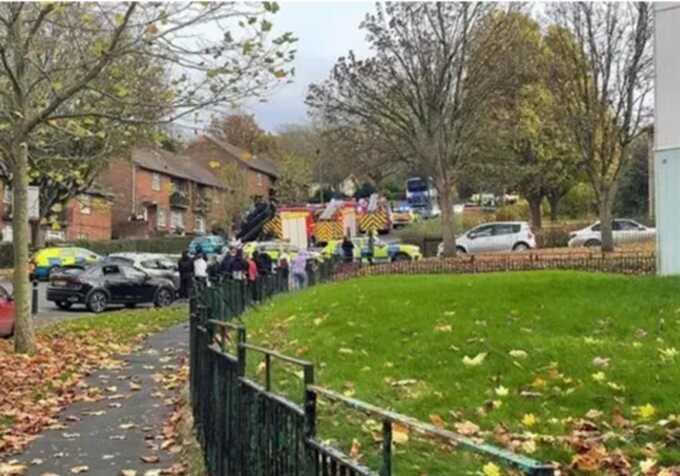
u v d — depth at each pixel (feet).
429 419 22.27
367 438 20.61
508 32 104.06
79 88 41.96
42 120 44.47
